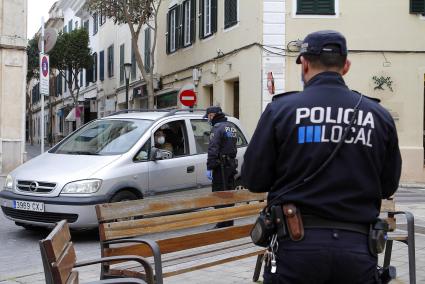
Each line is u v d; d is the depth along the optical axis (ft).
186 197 17.54
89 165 27.58
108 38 122.01
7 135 64.03
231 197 19.15
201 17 76.74
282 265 9.30
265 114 9.77
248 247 18.58
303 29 62.23
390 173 10.02
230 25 68.54
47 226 27.78
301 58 10.14
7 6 63.82
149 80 76.23
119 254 15.20
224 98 70.54
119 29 113.80
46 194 26.71
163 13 91.50
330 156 9.23
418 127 62.49
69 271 11.87
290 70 62.23
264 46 61.93
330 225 9.16
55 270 10.46
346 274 9.08
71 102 153.99
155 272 13.87
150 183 28.84
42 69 44.55
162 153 29.35
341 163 9.27
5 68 63.87
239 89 66.85
